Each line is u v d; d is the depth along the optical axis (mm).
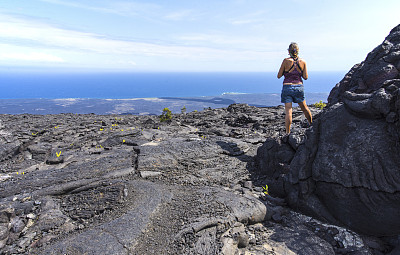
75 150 8828
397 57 4699
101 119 17469
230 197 4523
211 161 6676
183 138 10000
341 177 4000
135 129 12031
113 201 4398
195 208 4152
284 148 5520
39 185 5262
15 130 12398
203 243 3324
